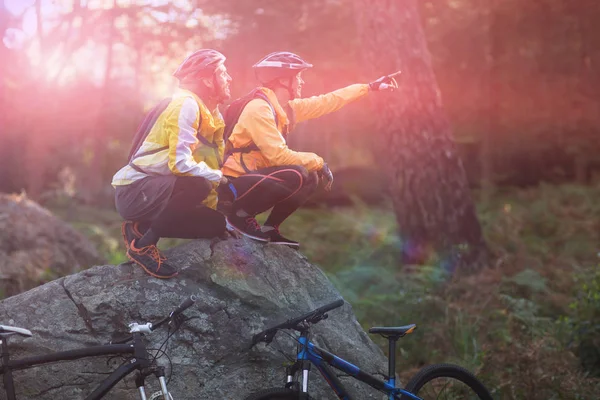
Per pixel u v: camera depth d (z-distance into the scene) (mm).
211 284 3738
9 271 7004
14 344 3418
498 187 15328
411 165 8031
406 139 8023
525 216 11609
